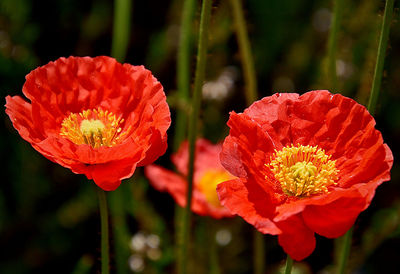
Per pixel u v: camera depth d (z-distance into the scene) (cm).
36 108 54
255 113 54
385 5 53
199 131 70
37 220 85
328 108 53
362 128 53
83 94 55
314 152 54
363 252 73
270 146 53
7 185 83
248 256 81
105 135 55
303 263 77
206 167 70
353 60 78
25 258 85
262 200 51
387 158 51
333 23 59
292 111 54
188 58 69
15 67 82
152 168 67
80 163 53
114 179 52
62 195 86
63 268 85
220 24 75
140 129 53
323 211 51
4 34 82
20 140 83
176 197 66
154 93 54
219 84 80
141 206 76
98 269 58
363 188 50
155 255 73
